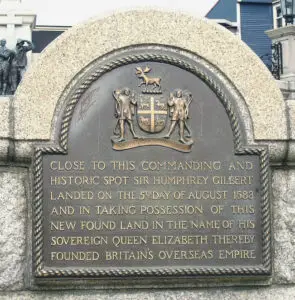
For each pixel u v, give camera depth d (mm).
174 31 3873
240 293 3867
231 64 3883
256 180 3855
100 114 3822
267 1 17172
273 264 3887
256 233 3850
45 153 3787
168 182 3826
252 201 3852
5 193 3814
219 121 3859
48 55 3818
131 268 3789
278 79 11422
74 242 3775
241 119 3873
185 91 3857
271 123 3883
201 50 3879
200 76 3859
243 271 3826
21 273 3801
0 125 3777
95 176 3803
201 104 3863
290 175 3926
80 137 3809
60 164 3791
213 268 3818
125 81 3842
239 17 17172
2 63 10594
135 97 3838
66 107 3805
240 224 3842
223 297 3859
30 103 3803
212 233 3834
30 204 3816
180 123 3838
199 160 3846
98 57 3842
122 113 3816
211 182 3842
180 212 3824
